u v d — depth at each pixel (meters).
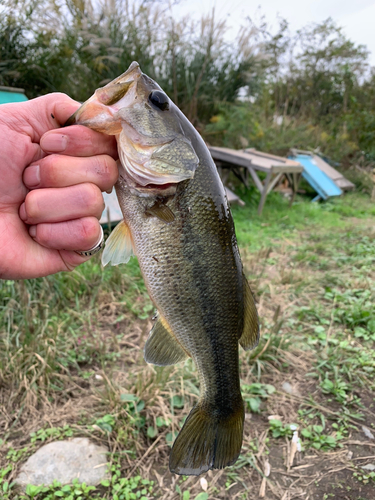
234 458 0.33
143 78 0.27
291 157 2.04
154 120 0.26
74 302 0.76
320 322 0.78
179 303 0.30
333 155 2.39
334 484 0.45
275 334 0.68
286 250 1.18
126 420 0.50
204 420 0.33
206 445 0.32
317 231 1.42
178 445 0.32
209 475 0.46
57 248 0.25
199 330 0.31
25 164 0.26
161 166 0.26
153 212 0.28
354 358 0.67
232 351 0.33
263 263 1.06
